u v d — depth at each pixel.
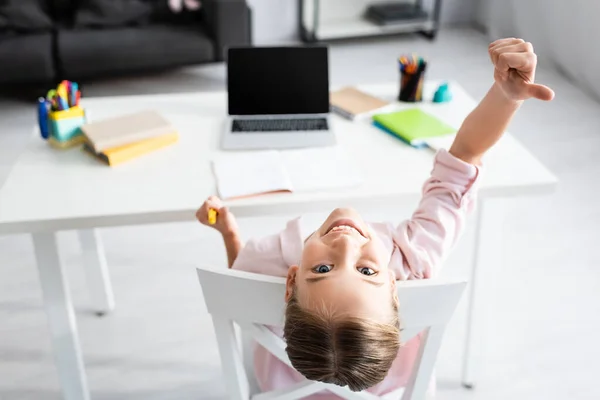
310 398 1.17
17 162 1.55
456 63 4.05
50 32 3.35
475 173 1.19
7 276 2.21
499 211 1.58
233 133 1.68
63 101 1.59
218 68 3.97
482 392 1.82
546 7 3.90
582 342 1.98
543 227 2.51
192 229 2.49
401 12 4.34
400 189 1.45
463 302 2.13
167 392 1.80
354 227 1.02
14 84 3.30
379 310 0.88
